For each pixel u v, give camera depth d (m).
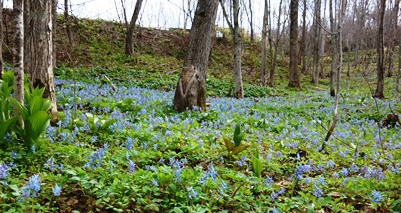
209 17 8.86
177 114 8.30
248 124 8.05
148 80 16.52
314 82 26.41
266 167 4.98
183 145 5.52
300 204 3.68
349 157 5.71
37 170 4.12
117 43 23.75
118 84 15.09
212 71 24.14
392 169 4.78
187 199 3.61
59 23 22.77
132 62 20.66
